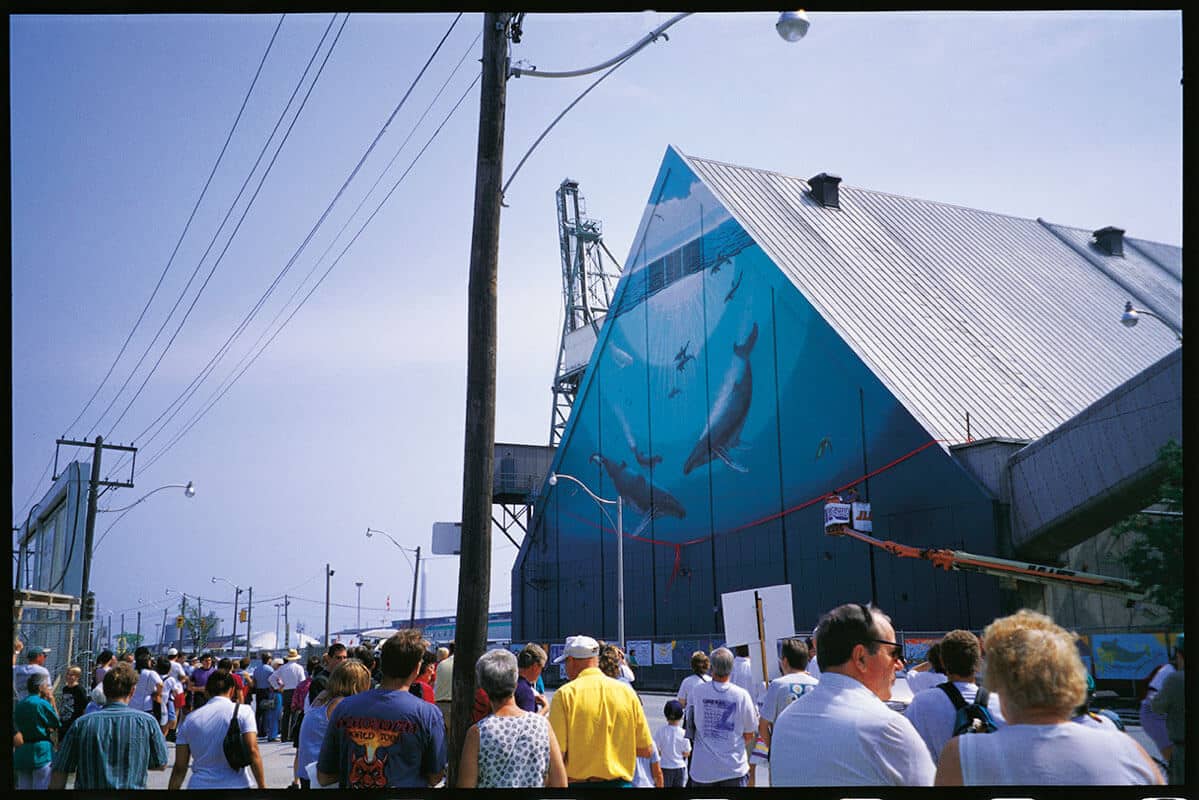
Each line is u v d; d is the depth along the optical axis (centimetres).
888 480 4359
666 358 5888
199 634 7444
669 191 6084
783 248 5306
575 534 6531
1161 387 3162
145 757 679
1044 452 3678
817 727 374
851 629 390
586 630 6269
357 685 770
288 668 1997
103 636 3067
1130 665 2695
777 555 4878
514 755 534
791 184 6106
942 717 486
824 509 4647
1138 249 6291
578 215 8719
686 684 845
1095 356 5156
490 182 939
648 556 5778
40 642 1986
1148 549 3197
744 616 989
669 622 5519
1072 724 330
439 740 555
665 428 5809
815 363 4816
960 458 4059
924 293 5369
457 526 8644
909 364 4647
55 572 3538
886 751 361
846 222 5866
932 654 520
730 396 5338
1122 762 323
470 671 820
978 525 3881
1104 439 3381
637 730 639
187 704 1848
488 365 900
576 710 624
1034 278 5884
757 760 865
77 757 661
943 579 3966
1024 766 320
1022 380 4778
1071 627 3416
